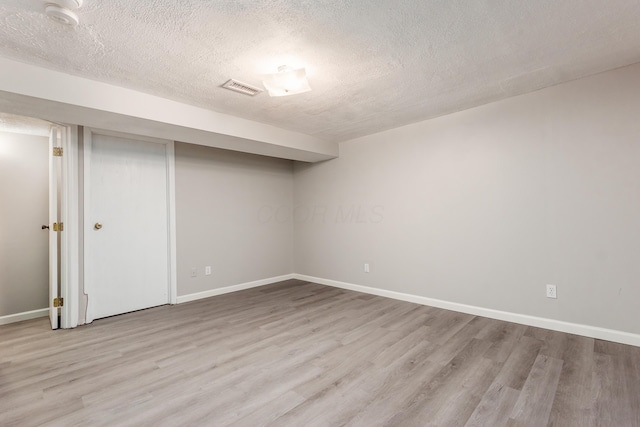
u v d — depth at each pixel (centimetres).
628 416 162
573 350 238
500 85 273
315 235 497
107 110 252
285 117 344
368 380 201
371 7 166
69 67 224
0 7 157
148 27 179
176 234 390
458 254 340
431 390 189
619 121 250
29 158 342
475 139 326
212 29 183
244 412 170
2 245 324
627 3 167
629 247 247
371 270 424
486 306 321
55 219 305
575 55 224
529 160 293
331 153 448
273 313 343
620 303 251
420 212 371
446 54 218
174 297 384
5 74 209
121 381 203
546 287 285
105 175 338
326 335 278
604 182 257
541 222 287
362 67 234
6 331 296
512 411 168
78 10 162
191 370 216
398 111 331
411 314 333
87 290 318
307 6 164
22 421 164
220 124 325
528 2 165
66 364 226
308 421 162
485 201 320
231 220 446
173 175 387
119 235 347
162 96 280
